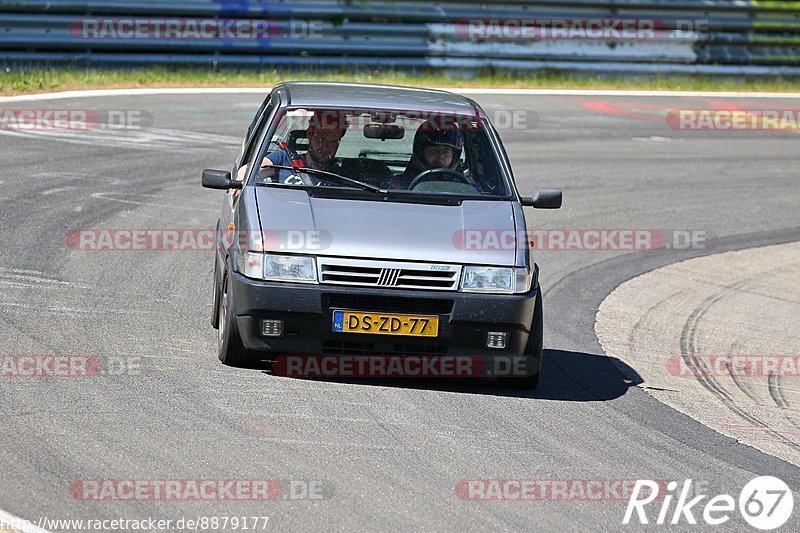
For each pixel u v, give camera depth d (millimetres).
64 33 68750
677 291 36688
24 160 46875
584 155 59125
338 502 16906
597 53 81562
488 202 24766
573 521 17062
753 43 84938
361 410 21391
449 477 18359
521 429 21250
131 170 47062
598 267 39094
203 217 40375
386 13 75875
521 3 79438
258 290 22203
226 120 59875
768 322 33906
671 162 59531
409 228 23172
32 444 18359
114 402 20766
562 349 28703
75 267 31984
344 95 27016
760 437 22766
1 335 24703
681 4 82938
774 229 47438
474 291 22594
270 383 22641
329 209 23625
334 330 22219
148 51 71250
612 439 21297
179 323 27078
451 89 74625
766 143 67000
